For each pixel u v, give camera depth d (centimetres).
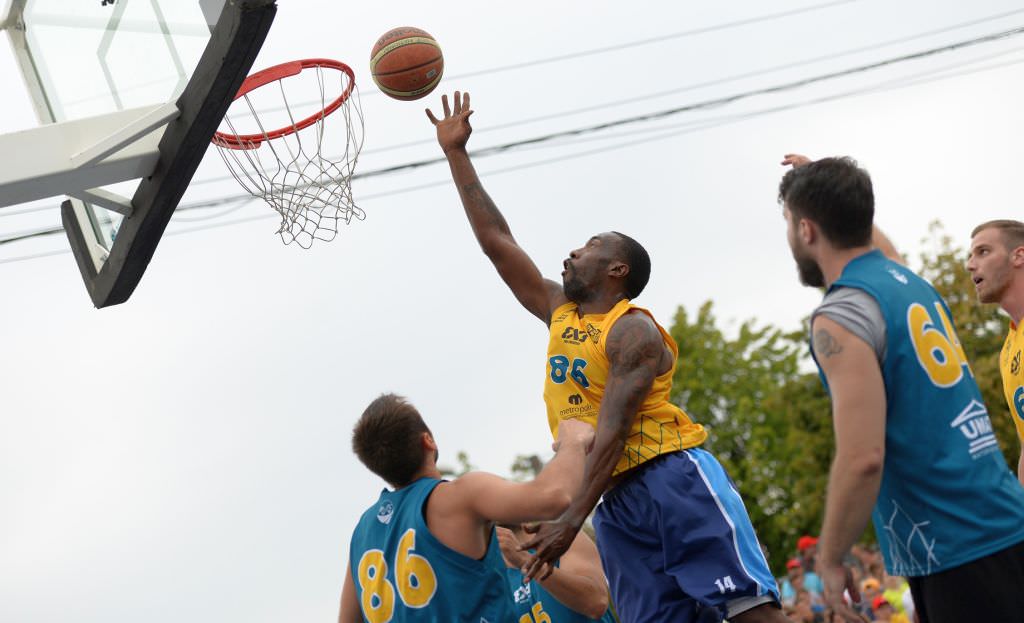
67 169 584
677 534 495
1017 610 390
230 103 561
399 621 426
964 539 393
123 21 584
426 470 440
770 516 2761
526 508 394
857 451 382
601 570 546
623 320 495
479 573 419
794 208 417
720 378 3016
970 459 396
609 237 524
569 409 508
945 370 397
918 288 405
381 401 445
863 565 1397
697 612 505
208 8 520
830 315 395
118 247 666
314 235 682
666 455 507
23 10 679
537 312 557
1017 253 553
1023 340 548
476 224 563
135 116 586
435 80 611
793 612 1405
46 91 657
